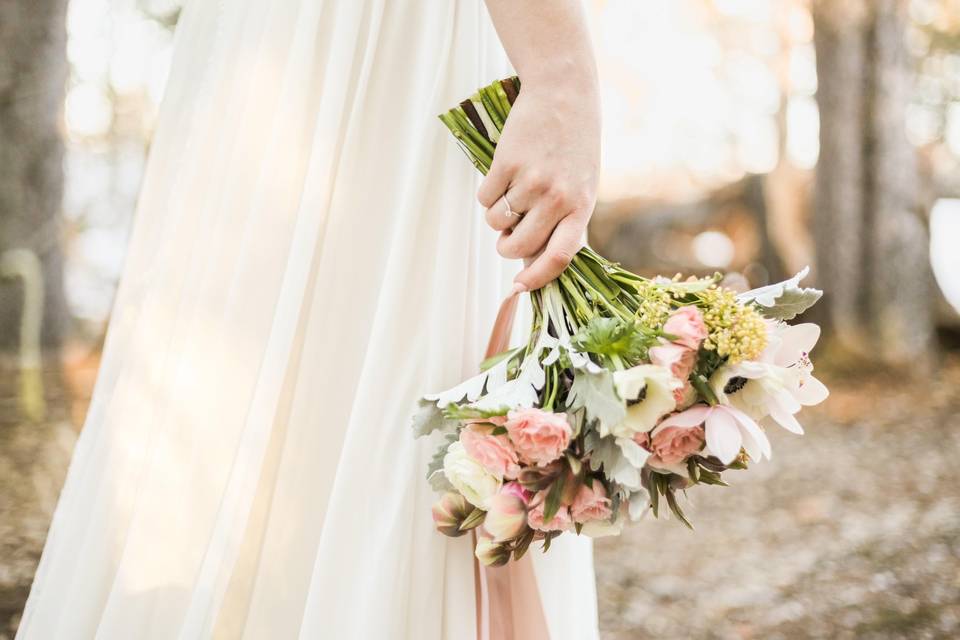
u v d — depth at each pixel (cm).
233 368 95
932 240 610
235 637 93
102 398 107
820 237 557
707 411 77
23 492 308
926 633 239
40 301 492
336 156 97
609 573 306
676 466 80
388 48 98
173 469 94
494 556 82
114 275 595
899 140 541
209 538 93
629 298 90
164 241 102
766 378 78
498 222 88
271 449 95
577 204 86
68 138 591
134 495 96
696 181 827
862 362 522
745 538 328
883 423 448
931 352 526
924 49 629
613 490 79
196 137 104
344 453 90
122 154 613
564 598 103
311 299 96
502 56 103
